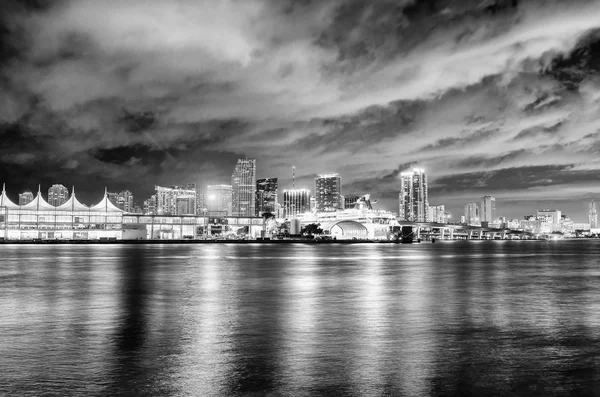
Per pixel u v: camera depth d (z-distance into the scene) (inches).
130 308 1119.0
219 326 899.4
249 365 635.5
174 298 1305.4
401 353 700.7
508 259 3801.7
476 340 788.6
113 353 696.4
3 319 971.3
